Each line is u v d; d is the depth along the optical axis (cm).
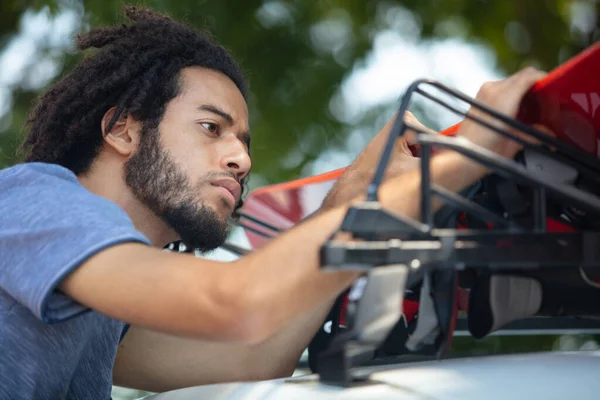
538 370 142
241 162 204
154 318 146
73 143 210
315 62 518
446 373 142
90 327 184
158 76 208
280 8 521
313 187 240
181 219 201
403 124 135
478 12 541
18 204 166
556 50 531
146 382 229
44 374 175
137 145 204
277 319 142
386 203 149
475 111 157
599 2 526
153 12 237
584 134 150
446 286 148
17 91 480
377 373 146
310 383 147
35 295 153
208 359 226
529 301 162
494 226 146
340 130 514
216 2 481
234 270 143
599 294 162
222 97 211
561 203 157
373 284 120
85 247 152
